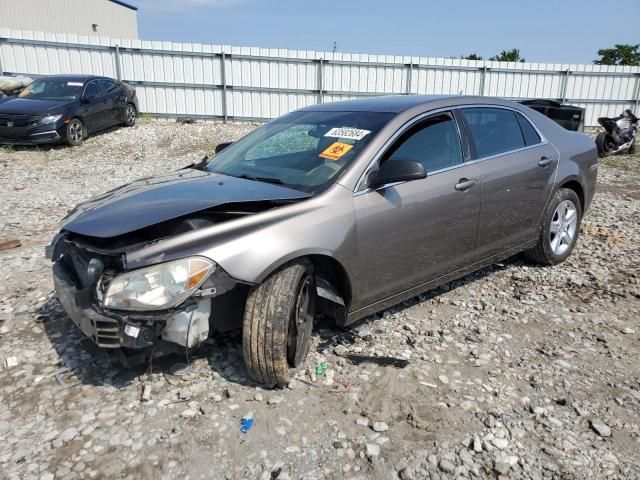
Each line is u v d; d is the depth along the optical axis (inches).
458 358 141.3
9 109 487.2
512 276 199.3
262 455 104.9
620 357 142.7
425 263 154.2
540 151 190.5
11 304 173.3
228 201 122.9
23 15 1195.3
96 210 129.7
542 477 99.7
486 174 166.7
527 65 780.6
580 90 806.5
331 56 718.5
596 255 225.0
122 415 116.6
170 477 99.7
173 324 113.5
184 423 113.9
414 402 121.5
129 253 111.9
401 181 135.8
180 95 693.3
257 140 173.3
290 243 120.6
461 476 99.9
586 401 122.8
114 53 665.6
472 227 165.0
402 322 161.5
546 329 158.4
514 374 134.0
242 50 690.8
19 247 235.5
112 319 109.0
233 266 114.3
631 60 1444.4
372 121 153.6
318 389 126.1
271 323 118.4
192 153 521.0
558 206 202.1
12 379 131.0
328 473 100.5
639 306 174.7
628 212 307.4
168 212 119.3
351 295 136.9
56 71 655.1
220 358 138.6
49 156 483.5
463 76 768.9
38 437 110.3
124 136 570.3
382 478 99.5
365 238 135.6
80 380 130.2
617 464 103.1
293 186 138.2
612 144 528.7
